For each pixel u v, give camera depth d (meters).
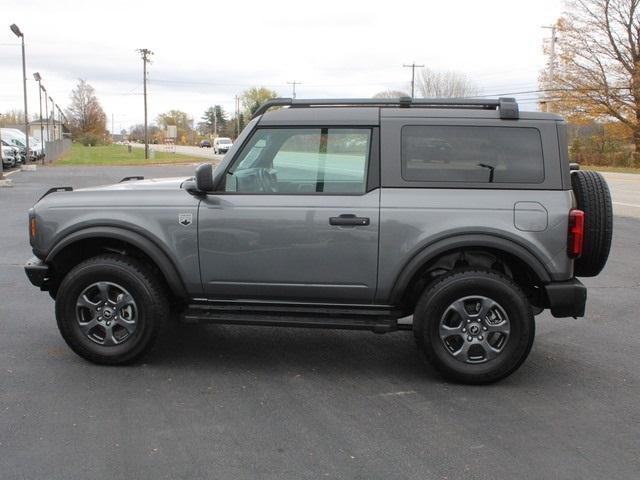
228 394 4.37
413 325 4.62
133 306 4.79
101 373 4.73
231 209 4.64
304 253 4.59
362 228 4.51
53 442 3.61
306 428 3.84
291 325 4.68
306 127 4.64
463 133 4.53
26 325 5.92
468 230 4.43
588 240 4.59
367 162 4.58
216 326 6.04
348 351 5.36
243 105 113.38
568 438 3.75
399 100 4.72
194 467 3.35
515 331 4.46
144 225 4.71
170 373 4.76
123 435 3.71
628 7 43.81
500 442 3.69
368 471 3.33
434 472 3.33
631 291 7.69
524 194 4.46
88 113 115.56
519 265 4.72
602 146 46.75
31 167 34.28
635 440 3.74
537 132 4.51
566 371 4.91
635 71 43.75
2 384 4.48
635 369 4.97
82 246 5.09
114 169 36.34
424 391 4.47
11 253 9.52
